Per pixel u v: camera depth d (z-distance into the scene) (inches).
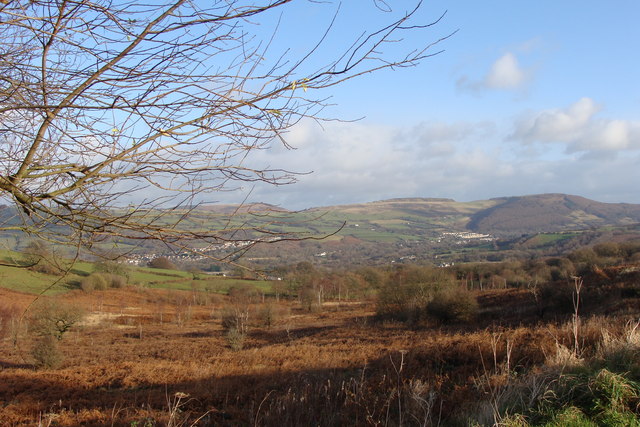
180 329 1611.7
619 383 189.3
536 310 1130.7
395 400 311.3
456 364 466.0
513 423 178.9
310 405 323.0
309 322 1665.8
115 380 630.5
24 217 95.4
